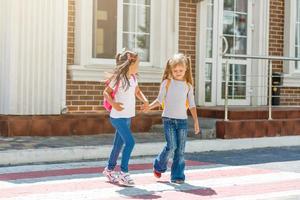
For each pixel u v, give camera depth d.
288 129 16.25
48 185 9.80
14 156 11.98
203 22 17.64
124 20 16.62
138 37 16.86
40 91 14.67
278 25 19.33
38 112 14.67
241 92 18.70
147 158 13.20
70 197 8.91
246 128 15.29
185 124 10.12
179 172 10.23
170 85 10.05
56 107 14.88
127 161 9.89
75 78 15.39
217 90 18.20
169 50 17.05
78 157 12.71
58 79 14.91
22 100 14.49
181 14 17.36
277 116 16.83
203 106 17.62
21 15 14.39
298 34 19.72
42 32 14.64
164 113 10.09
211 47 18.19
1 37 14.71
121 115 9.85
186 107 10.12
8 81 14.41
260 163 12.82
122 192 9.36
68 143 13.41
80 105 15.58
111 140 14.12
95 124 15.08
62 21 14.93
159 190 9.61
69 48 15.46
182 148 10.14
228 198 9.11
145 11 16.98
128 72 9.88
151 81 16.77
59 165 11.91
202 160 13.12
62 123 14.62
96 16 16.08
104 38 16.22
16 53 14.38
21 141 13.51
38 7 14.55
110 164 10.15
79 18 15.46
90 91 15.72
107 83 9.95
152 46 17.03
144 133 15.76
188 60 10.14
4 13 14.62
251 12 18.98
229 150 14.88
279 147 15.83
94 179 10.43
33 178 10.41
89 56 15.67
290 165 12.61
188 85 10.11
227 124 14.89
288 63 19.25
